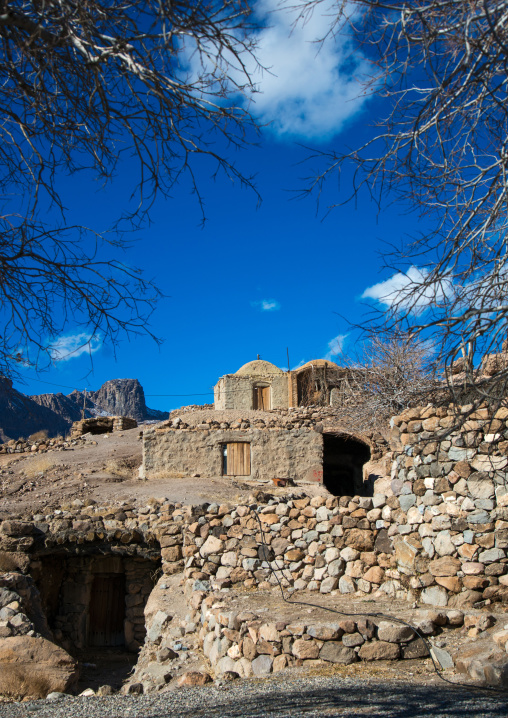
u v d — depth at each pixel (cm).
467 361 491
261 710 587
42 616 1351
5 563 1516
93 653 1625
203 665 961
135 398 14788
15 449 3219
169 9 400
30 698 922
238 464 2712
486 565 870
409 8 395
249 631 857
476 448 912
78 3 408
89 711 693
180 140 492
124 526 1672
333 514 1092
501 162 446
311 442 2744
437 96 429
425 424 976
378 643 770
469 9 399
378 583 1009
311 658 785
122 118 493
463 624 795
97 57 429
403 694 610
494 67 416
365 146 486
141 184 517
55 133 508
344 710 558
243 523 1167
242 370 4134
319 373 4122
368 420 2541
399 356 2177
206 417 2998
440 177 482
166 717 601
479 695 593
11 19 416
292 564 1106
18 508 2012
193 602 1110
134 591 1691
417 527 960
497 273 472
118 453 3042
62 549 1631
